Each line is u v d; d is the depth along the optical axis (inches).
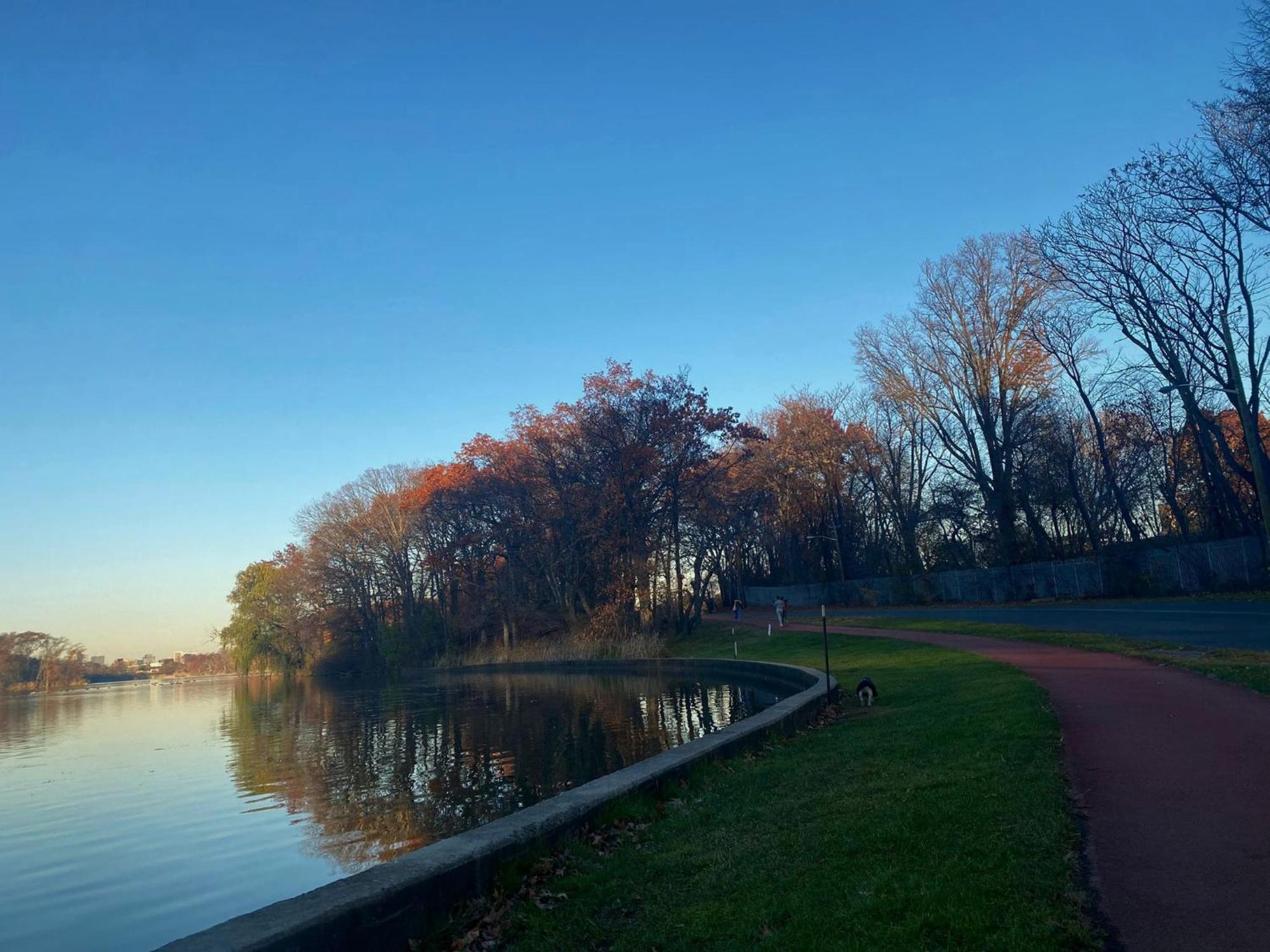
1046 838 261.9
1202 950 188.4
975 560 2551.7
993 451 2134.6
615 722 1097.4
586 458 2217.0
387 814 689.0
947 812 300.8
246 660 3654.0
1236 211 1417.3
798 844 299.9
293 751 1113.4
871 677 913.5
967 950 195.3
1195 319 1574.8
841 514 2940.5
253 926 216.7
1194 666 650.2
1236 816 278.4
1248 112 1267.2
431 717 1381.6
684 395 2156.7
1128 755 376.5
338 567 3265.3
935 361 2187.5
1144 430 2086.6
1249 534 1758.1
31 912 503.5
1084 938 195.0
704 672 1652.3
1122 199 1582.2
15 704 2866.6
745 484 2704.2
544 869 306.5
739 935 228.4
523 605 2573.8
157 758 1153.4
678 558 2281.0
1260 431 2030.0
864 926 216.1
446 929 259.9
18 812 808.9
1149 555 1705.2
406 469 3287.4
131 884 548.7
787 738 583.5
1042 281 1875.0
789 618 2375.7
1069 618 1330.0
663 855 319.0
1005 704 540.4
